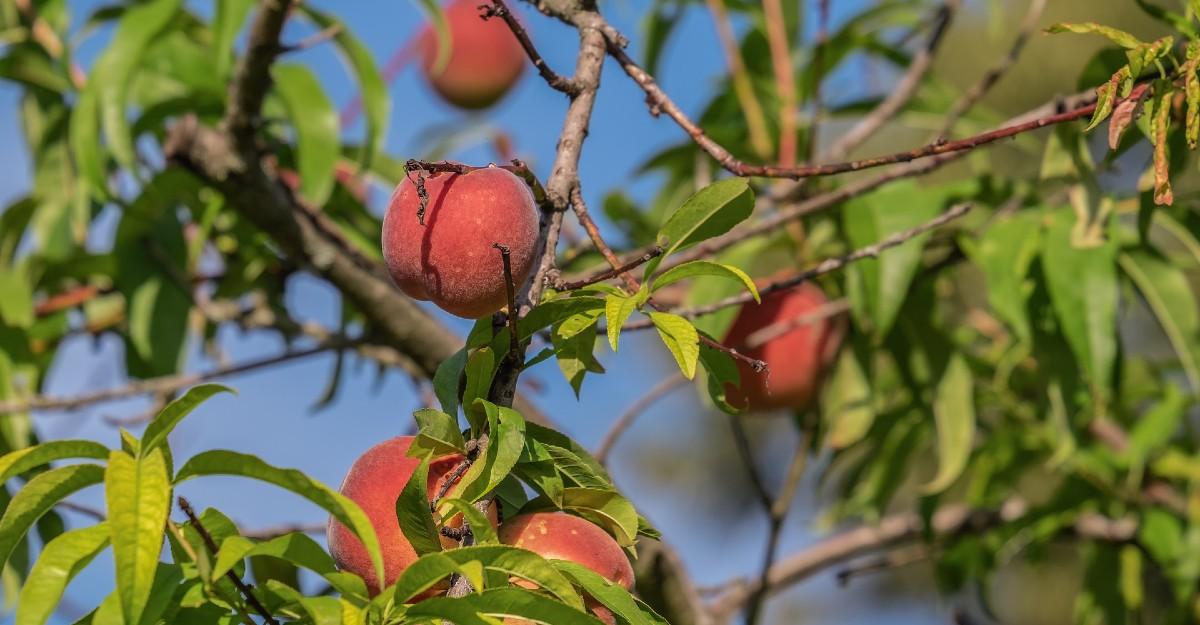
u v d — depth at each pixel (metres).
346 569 2.11
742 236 3.64
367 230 4.52
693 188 4.89
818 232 4.37
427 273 2.17
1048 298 3.93
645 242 4.63
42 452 1.74
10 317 4.11
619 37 2.47
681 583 4.11
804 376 4.26
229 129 3.71
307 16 4.16
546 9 2.51
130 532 1.62
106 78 3.88
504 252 1.97
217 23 3.96
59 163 4.54
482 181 2.20
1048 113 3.30
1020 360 4.62
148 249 4.33
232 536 1.73
